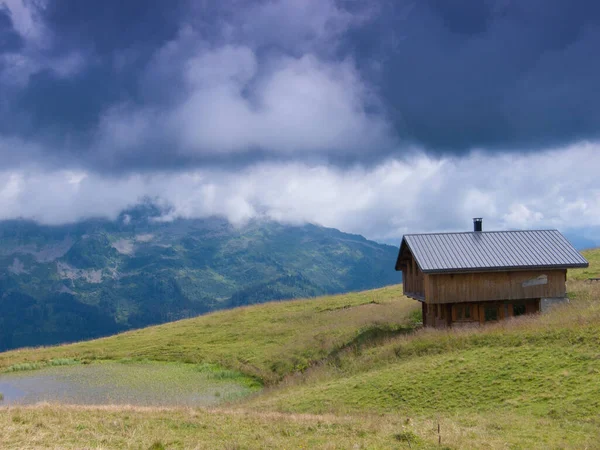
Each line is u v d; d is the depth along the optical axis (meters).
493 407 26.20
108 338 69.00
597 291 48.06
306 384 38.28
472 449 19.09
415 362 35.16
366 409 28.50
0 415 22.41
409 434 20.58
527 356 31.30
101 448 18.23
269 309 70.62
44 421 21.75
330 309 64.88
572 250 46.81
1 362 57.09
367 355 40.03
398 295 66.94
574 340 31.98
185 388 43.25
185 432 21.64
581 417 23.12
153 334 66.62
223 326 64.81
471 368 31.17
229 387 43.34
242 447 19.45
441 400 28.17
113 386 44.56
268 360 48.59
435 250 46.16
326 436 21.22
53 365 55.53
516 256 45.81
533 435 21.20
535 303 46.59
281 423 23.28
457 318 45.56
